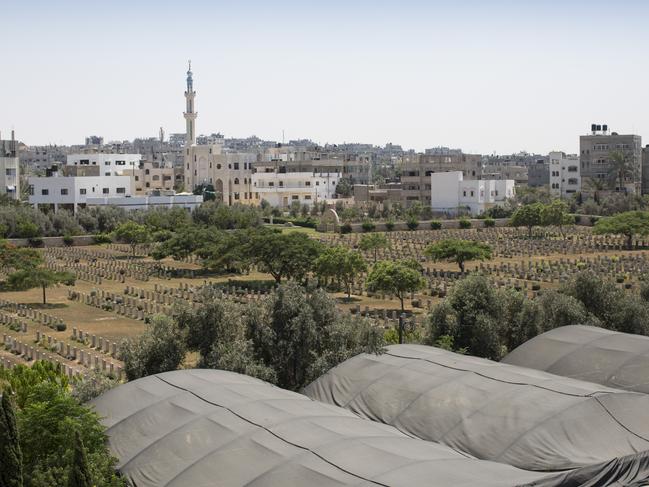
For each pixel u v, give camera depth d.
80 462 27.47
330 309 50.03
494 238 165.12
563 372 47.84
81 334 75.56
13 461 28.73
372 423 36.41
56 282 98.12
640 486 32.47
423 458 31.08
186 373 42.44
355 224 183.38
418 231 183.50
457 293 55.81
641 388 44.66
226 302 49.62
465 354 52.25
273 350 47.97
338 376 44.78
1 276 116.12
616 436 35.06
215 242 124.88
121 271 119.75
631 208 196.62
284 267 102.25
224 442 33.81
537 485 29.50
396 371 44.00
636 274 110.69
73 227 163.75
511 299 57.56
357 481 29.08
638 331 58.31
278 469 30.88
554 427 35.34
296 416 35.88
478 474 29.47
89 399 41.50
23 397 43.78
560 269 115.19
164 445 34.50
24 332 79.50
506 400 38.44
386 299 97.44
